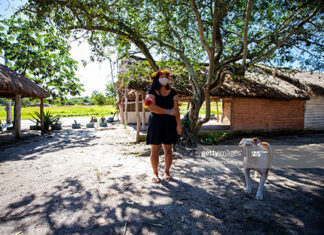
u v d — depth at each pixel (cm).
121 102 1495
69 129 1288
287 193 291
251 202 263
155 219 225
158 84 307
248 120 942
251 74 1048
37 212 245
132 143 725
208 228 207
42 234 201
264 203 260
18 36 886
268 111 980
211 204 258
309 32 577
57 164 466
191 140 659
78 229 209
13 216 237
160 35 629
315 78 1220
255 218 225
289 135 955
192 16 586
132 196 284
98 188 316
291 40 575
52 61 1191
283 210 242
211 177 362
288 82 1120
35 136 968
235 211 240
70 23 508
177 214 235
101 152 597
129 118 1586
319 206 251
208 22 637
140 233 200
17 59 1005
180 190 303
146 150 575
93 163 471
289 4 467
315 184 326
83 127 1434
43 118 1163
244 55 533
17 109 875
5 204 267
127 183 335
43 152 609
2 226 216
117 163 467
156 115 313
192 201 267
